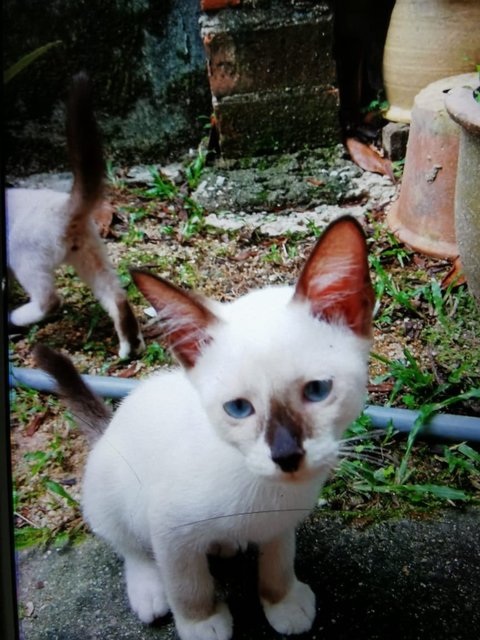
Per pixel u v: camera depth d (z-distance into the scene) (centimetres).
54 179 73
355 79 73
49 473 41
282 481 23
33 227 48
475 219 43
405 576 33
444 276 53
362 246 23
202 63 72
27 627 32
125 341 48
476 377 44
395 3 68
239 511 27
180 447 27
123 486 30
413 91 67
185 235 61
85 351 51
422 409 40
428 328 49
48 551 36
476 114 41
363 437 39
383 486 37
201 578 29
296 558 34
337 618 31
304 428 23
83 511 35
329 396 23
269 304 25
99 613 32
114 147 74
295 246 60
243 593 33
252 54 66
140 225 64
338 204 66
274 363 23
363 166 69
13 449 42
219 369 24
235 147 70
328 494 37
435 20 62
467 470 38
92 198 48
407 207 58
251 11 65
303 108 69
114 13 68
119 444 30
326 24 65
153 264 58
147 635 31
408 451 38
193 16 70
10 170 72
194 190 68
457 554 34
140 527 31
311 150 71
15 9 66
